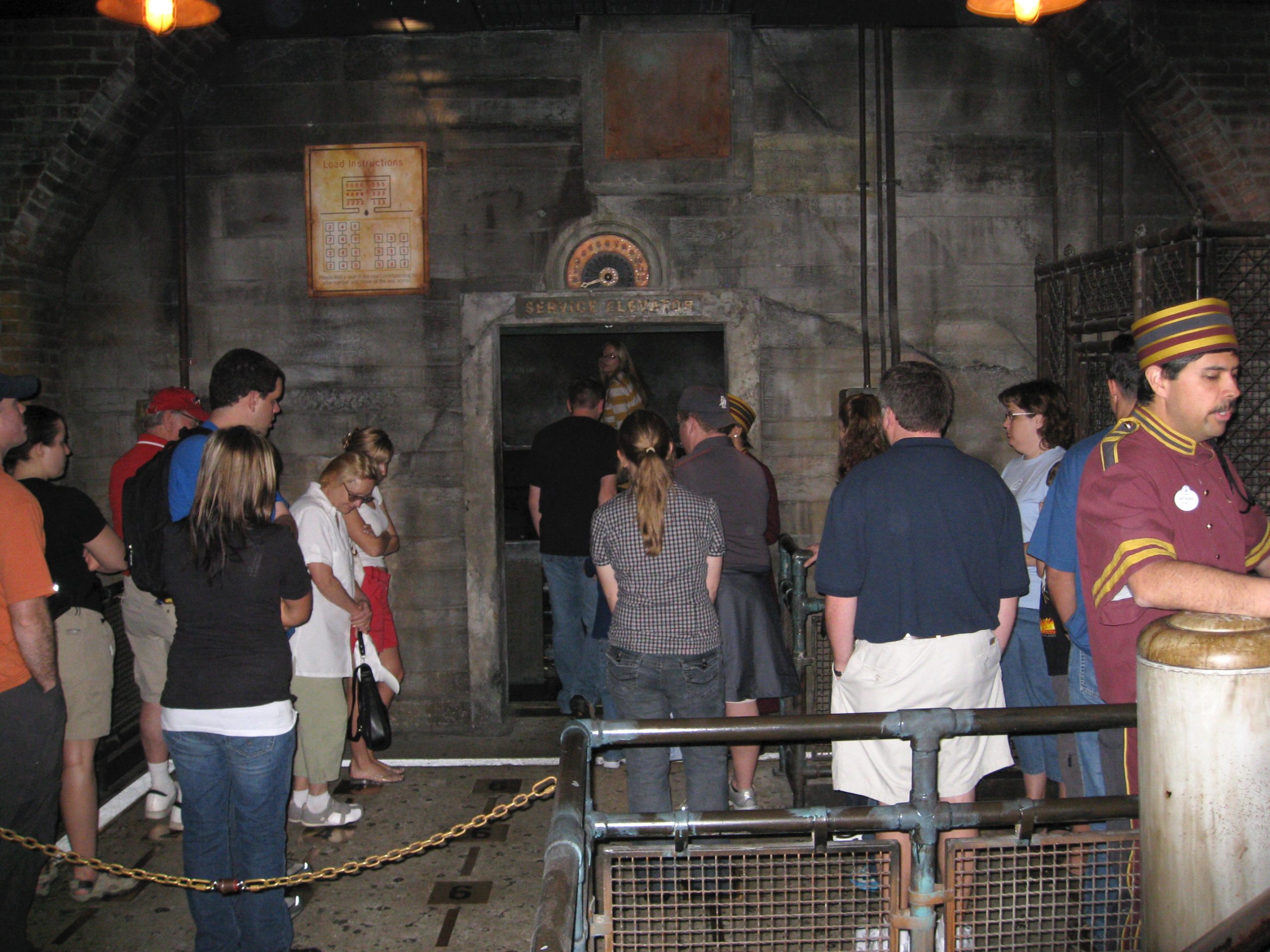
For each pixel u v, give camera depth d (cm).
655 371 664
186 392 437
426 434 536
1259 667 145
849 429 430
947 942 204
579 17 517
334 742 405
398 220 530
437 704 542
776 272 530
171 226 532
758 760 449
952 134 530
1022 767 357
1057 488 271
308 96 528
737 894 241
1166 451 220
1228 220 517
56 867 377
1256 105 498
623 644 326
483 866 376
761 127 527
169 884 278
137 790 452
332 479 402
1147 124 520
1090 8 484
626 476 362
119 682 456
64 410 535
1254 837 146
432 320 534
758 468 389
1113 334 525
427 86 527
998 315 534
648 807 326
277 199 531
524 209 529
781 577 444
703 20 520
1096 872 214
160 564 280
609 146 524
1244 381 442
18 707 286
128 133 512
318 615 400
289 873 368
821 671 398
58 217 511
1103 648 230
